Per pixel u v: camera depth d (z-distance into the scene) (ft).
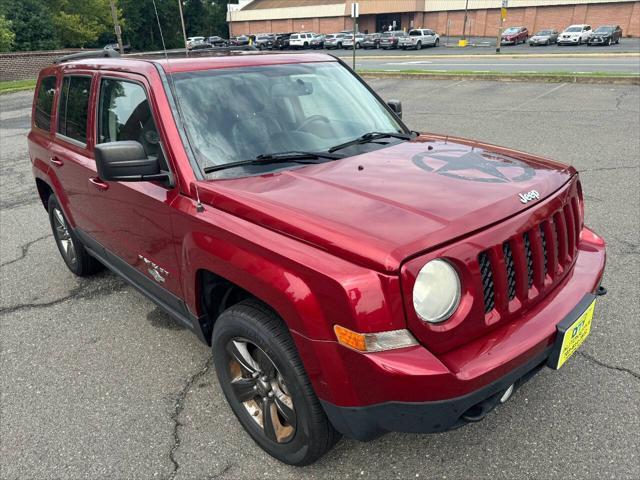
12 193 25.29
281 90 10.39
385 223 6.64
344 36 158.40
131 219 10.23
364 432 6.82
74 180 12.39
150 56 11.32
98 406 10.06
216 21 231.30
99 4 148.56
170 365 11.23
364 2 205.16
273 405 8.16
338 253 6.42
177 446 8.98
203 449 8.88
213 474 8.36
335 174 8.39
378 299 6.09
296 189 7.86
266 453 8.68
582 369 10.20
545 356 7.29
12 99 64.49
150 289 10.80
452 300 6.48
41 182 15.33
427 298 6.31
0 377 11.07
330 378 6.63
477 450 8.49
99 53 13.44
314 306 6.51
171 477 8.34
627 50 99.35
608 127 30.91
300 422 7.53
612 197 19.35
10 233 19.77
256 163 8.95
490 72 58.75
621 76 47.24
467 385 6.27
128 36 134.82
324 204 7.27
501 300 6.94
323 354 6.58
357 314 6.11
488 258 6.81
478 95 46.52
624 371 10.09
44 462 8.77
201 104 9.34
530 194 7.61
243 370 8.50
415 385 6.11
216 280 8.66
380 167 8.66
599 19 167.32
